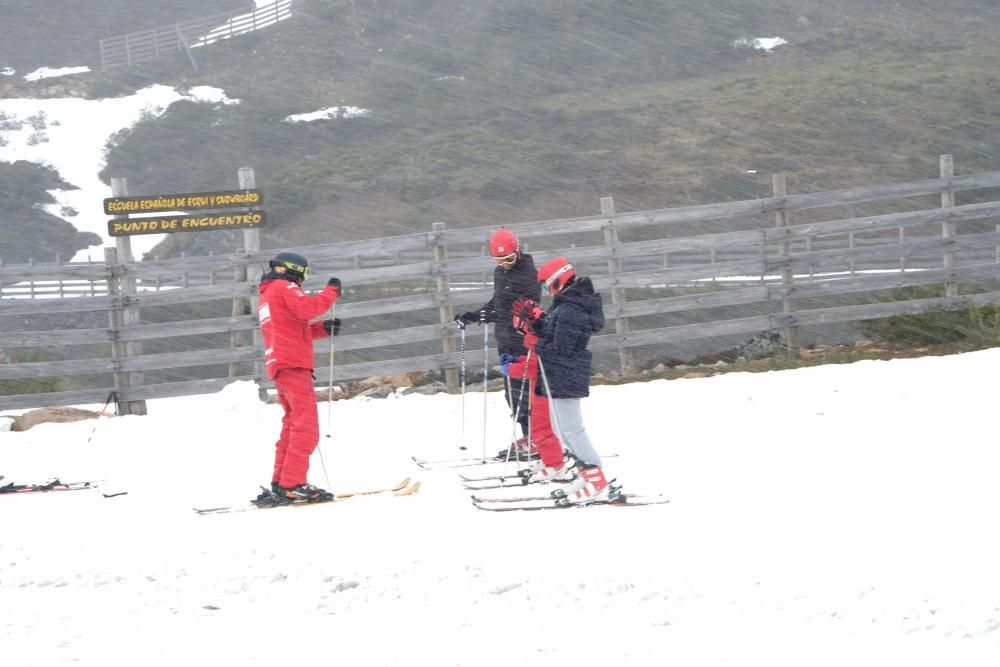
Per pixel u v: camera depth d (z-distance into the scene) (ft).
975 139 181.88
